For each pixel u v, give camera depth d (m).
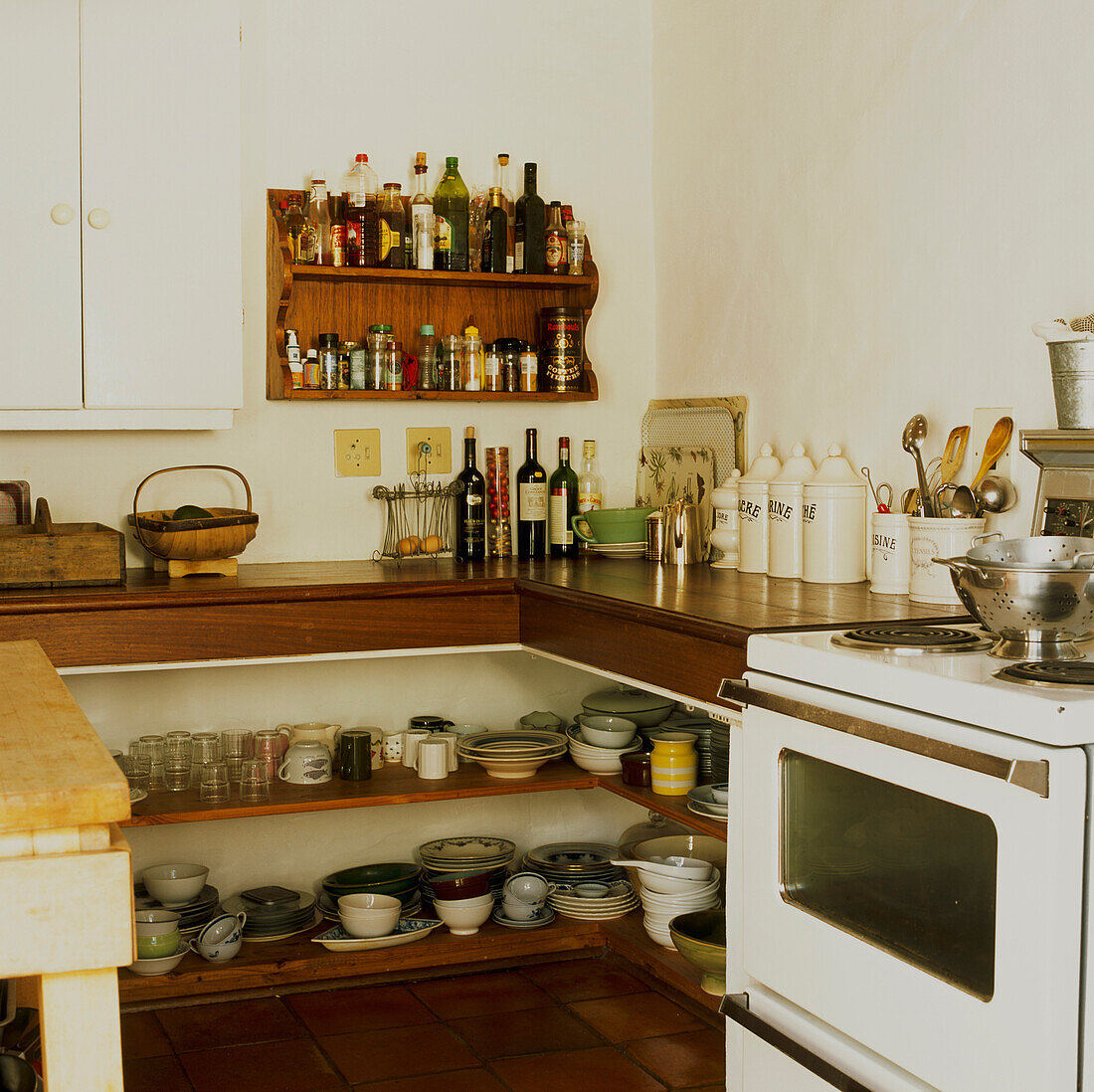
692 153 3.28
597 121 3.45
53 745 1.19
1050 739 1.24
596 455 3.49
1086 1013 1.25
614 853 3.39
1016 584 1.50
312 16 3.17
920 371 2.43
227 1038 2.73
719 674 1.95
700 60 3.23
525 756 3.00
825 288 2.73
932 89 2.38
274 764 3.04
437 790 2.93
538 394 3.26
